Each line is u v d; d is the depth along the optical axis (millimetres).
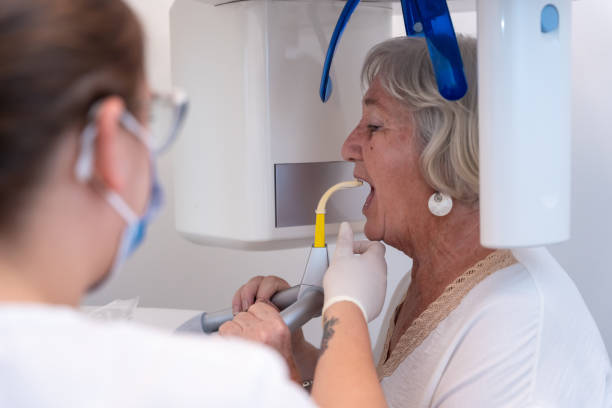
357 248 940
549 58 614
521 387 717
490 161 621
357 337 732
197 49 946
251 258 1455
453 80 735
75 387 324
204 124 953
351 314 765
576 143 1491
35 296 360
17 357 319
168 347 359
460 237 832
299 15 903
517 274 781
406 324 906
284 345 817
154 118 433
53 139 340
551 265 837
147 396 333
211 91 935
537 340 731
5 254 350
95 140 355
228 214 944
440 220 839
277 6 886
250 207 918
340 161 969
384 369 877
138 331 365
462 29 1495
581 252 1526
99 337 344
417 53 822
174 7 989
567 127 639
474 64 798
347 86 963
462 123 790
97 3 363
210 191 963
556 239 633
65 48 336
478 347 742
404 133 836
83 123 349
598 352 811
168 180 1381
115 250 403
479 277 803
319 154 948
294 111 919
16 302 349
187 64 968
